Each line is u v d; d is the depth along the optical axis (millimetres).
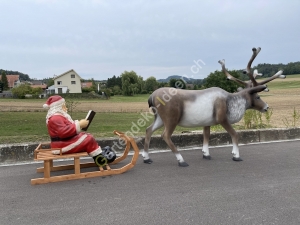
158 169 5223
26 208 3609
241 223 3197
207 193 4074
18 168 5297
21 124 12234
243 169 5219
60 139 4617
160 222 3225
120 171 4969
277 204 3703
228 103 5613
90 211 3512
